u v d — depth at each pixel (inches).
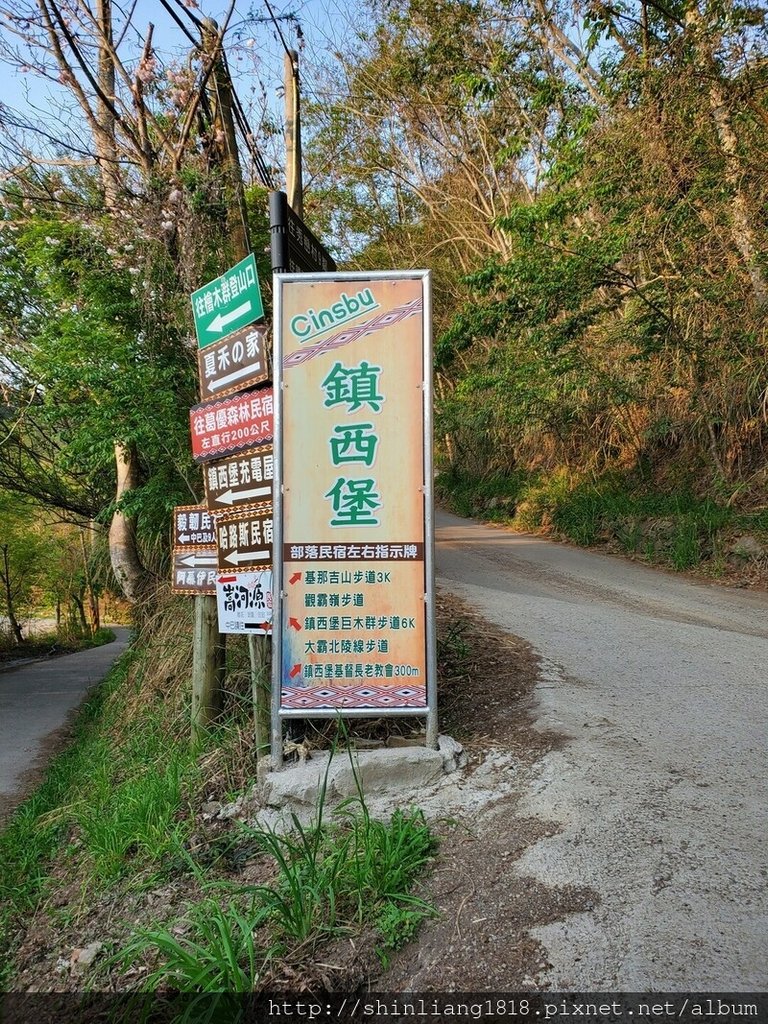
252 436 155.9
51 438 475.2
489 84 542.3
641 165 373.4
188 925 112.7
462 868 109.3
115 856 147.0
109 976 111.1
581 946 89.3
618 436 533.6
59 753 342.3
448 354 442.3
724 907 92.4
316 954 97.5
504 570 402.3
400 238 816.3
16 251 382.3
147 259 298.4
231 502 161.5
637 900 95.5
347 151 746.8
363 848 113.4
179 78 276.4
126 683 341.1
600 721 155.4
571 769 133.0
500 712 166.1
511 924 95.3
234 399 158.7
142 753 216.4
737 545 373.7
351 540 137.7
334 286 138.7
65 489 552.1
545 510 584.7
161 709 241.8
